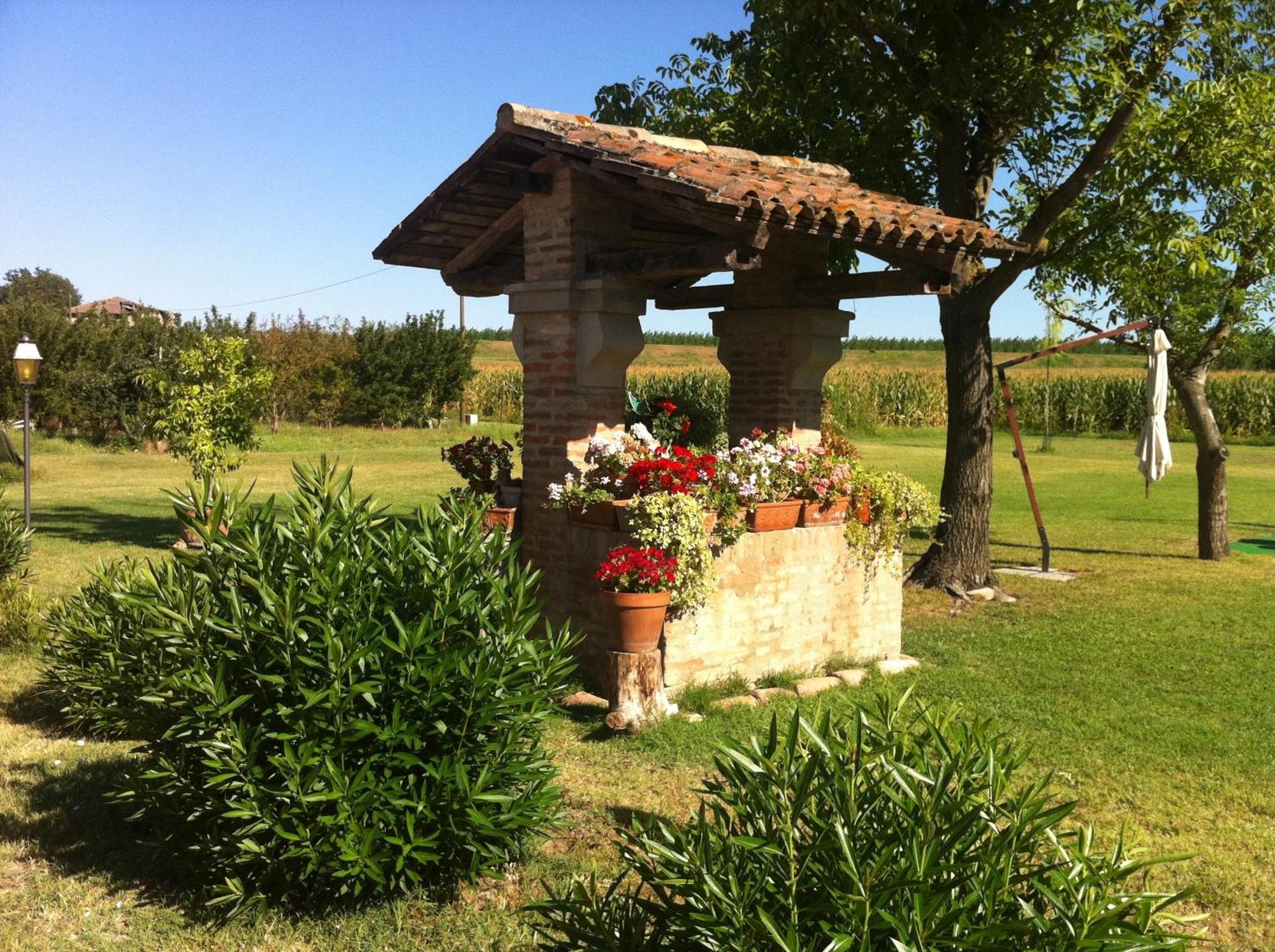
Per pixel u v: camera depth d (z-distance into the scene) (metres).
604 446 6.76
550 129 6.82
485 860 4.07
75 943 3.67
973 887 2.34
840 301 8.55
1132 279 12.13
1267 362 49.38
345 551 3.86
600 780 5.25
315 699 3.55
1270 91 10.16
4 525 9.03
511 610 3.95
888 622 7.98
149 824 4.64
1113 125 9.63
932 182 11.68
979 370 10.94
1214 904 4.12
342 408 40.94
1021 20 9.52
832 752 2.58
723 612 6.71
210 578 3.81
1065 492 23.09
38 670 7.13
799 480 7.23
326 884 3.87
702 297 9.14
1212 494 13.80
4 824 4.73
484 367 54.53
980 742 2.82
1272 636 8.95
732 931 2.33
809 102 10.34
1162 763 5.70
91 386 32.16
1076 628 9.28
